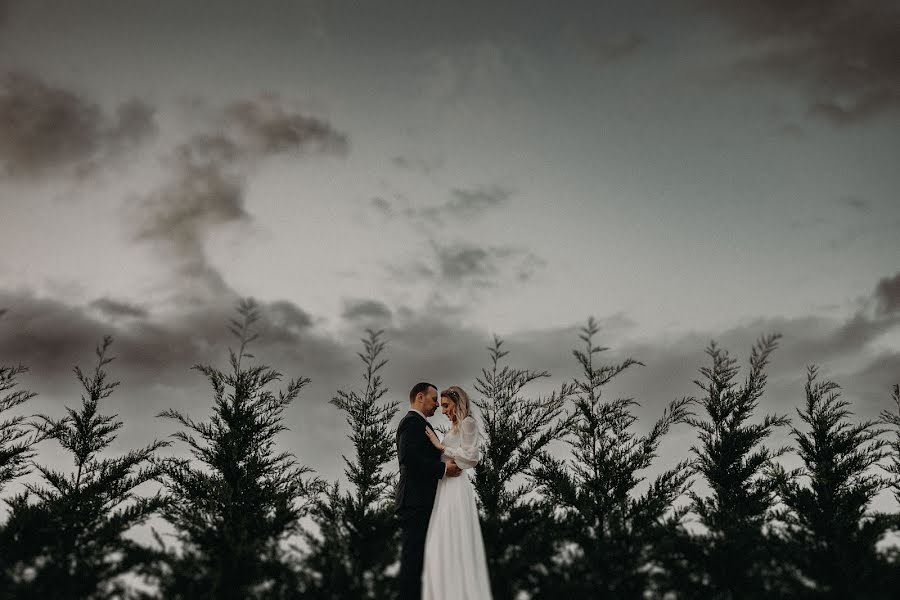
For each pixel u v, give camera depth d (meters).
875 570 5.30
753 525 6.62
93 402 7.82
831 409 8.16
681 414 7.67
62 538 6.44
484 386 8.38
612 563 5.96
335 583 5.75
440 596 5.52
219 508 7.01
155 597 5.46
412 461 6.03
